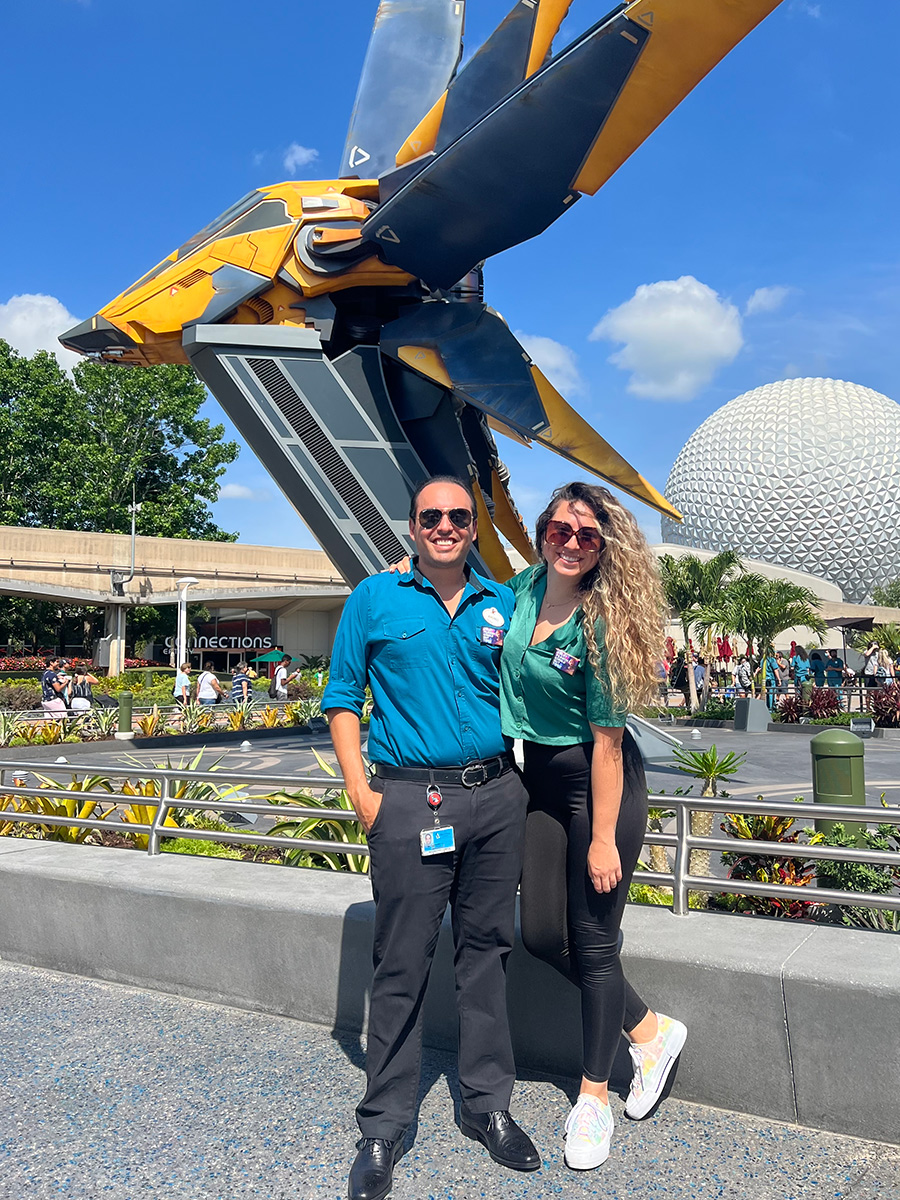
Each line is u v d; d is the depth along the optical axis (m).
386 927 2.76
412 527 2.90
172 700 28.41
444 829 2.73
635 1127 2.83
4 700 25.64
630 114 8.39
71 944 4.37
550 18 9.21
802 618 26.23
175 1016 3.81
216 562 41.09
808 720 21.30
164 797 4.78
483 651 2.79
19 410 49.38
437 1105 3.04
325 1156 2.69
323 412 11.54
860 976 2.73
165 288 11.80
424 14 12.38
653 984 3.03
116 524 48.44
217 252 11.75
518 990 3.29
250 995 3.86
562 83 8.25
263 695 29.14
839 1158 2.61
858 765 4.80
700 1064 2.96
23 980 4.30
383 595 2.88
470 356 11.21
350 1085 3.14
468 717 2.78
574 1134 2.64
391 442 11.66
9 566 37.22
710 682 28.84
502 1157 2.63
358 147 12.08
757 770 12.83
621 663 2.57
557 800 2.79
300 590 41.66
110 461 47.97
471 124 9.33
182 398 51.09
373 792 2.82
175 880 4.19
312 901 3.79
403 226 10.23
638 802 2.77
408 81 12.09
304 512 11.69
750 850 3.33
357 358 11.74
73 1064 3.34
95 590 38.44
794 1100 2.80
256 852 6.29
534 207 9.66
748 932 3.22
